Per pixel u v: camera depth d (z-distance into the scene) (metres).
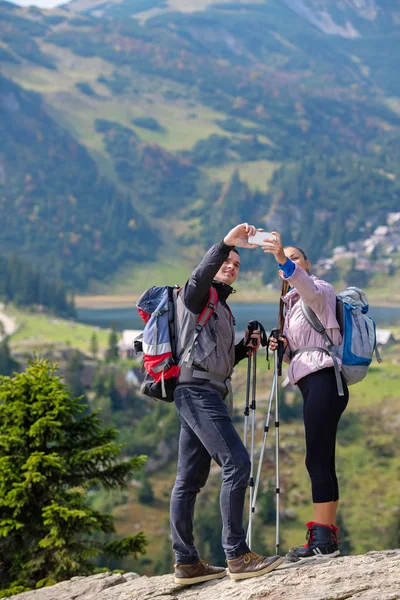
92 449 14.11
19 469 13.61
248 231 5.76
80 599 6.40
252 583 5.59
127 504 116.56
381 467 133.50
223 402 5.74
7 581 13.32
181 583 5.97
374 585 5.14
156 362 5.66
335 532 6.15
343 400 6.06
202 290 5.60
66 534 13.23
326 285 6.12
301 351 6.14
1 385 14.50
